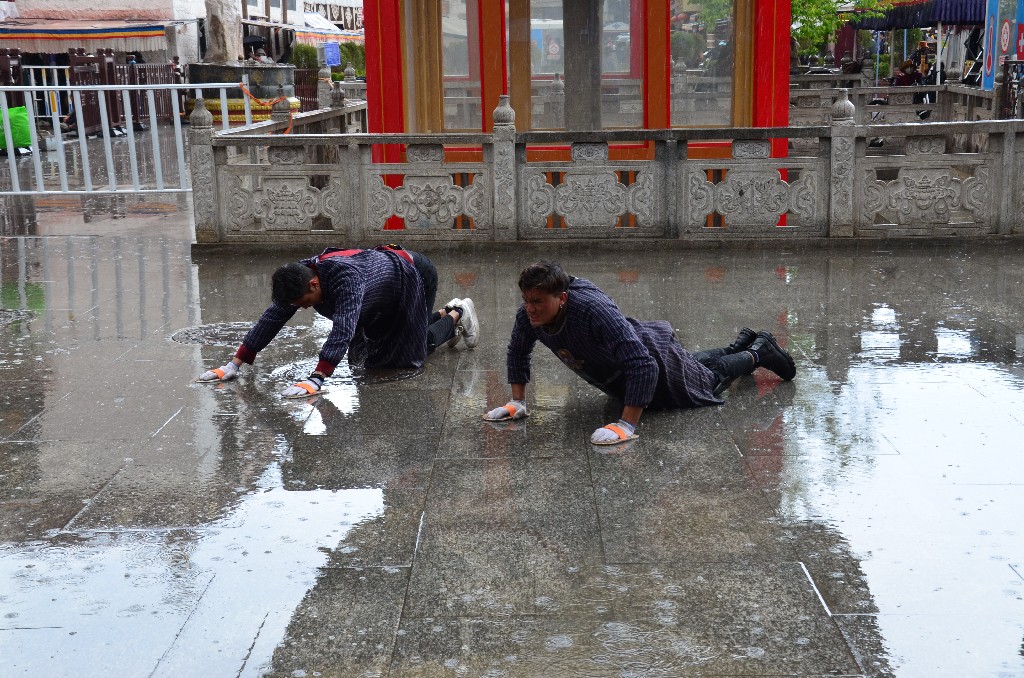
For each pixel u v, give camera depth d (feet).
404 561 10.95
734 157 28.19
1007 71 44.50
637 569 10.67
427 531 11.66
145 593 10.36
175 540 11.54
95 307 23.52
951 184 28.19
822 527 11.55
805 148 55.26
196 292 24.91
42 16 87.66
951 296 22.88
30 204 41.04
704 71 31.48
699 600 10.02
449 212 28.81
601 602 10.02
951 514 11.82
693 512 12.03
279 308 17.61
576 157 28.45
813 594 10.09
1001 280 24.38
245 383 17.52
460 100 32.55
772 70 30.86
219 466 13.73
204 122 28.68
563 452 14.03
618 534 11.50
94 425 15.43
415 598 10.17
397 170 28.63
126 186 47.21
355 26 144.25
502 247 28.76
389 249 18.20
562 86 32.17
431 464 13.69
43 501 12.67
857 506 12.09
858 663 8.91
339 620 9.79
